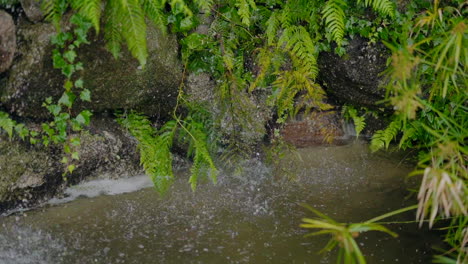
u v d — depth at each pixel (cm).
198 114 408
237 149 423
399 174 424
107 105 396
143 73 387
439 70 370
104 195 388
